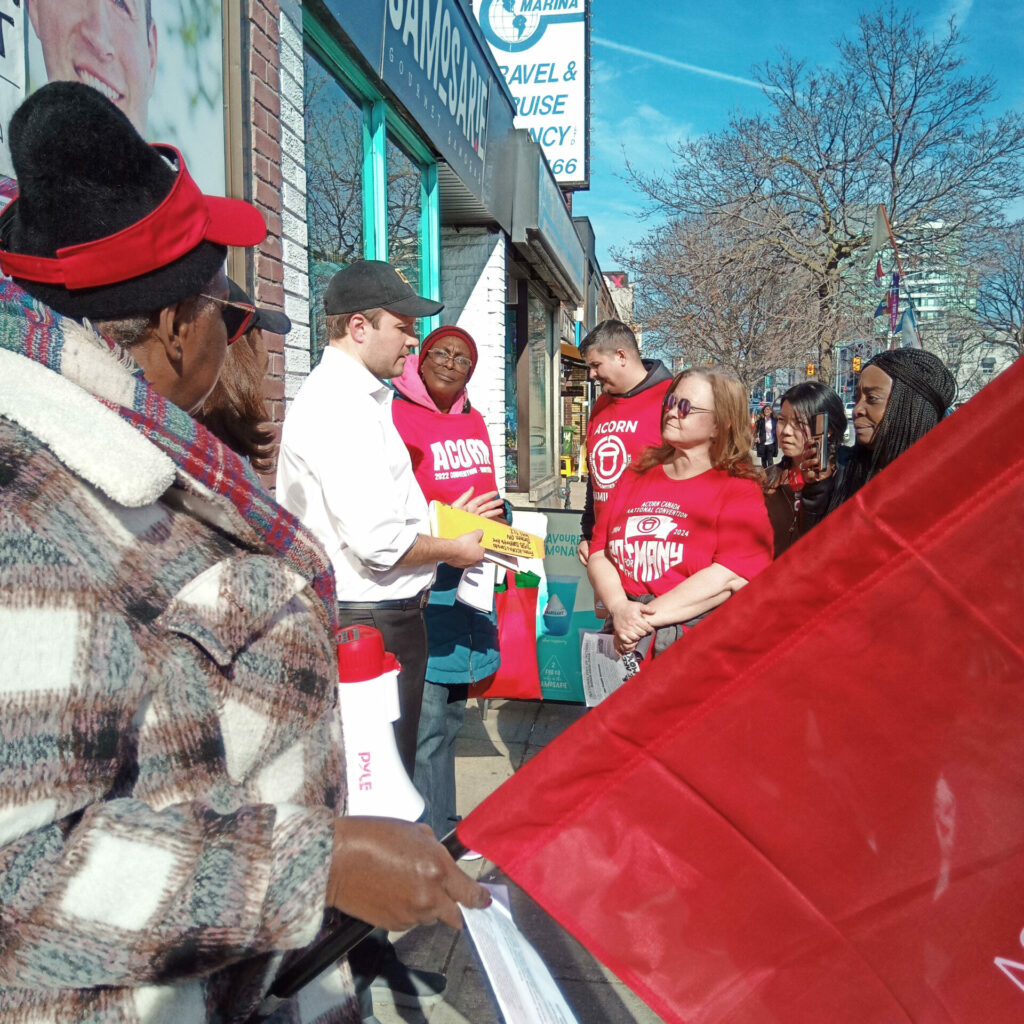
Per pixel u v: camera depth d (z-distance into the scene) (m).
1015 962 0.90
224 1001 0.91
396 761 1.85
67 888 0.70
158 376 0.99
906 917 0.92
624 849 0.99
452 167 6.47
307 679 0.97
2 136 2.06
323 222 4.59
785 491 3.24
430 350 3.18
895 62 17.52
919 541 0.88
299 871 0.78
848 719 0.92
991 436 0.85
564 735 1.00
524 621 3.85
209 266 0.99
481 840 1.02
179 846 0.75
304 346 3.98
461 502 3.05
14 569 0.69
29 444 0.75
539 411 14.17
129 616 0.79
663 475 2.81
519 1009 0.83
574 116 13.76
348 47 4.48
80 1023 0.77
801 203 18.98
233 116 3.28
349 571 2.37
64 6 2.29
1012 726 0.88
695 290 19.03
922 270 19.88
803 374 19.83
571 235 12.88
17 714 0.67
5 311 0.83
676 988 0.98
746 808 0.96
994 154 17.89
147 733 0.80
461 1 6.23
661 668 0.97
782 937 0.96
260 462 1.78
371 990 2.46
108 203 0.89
